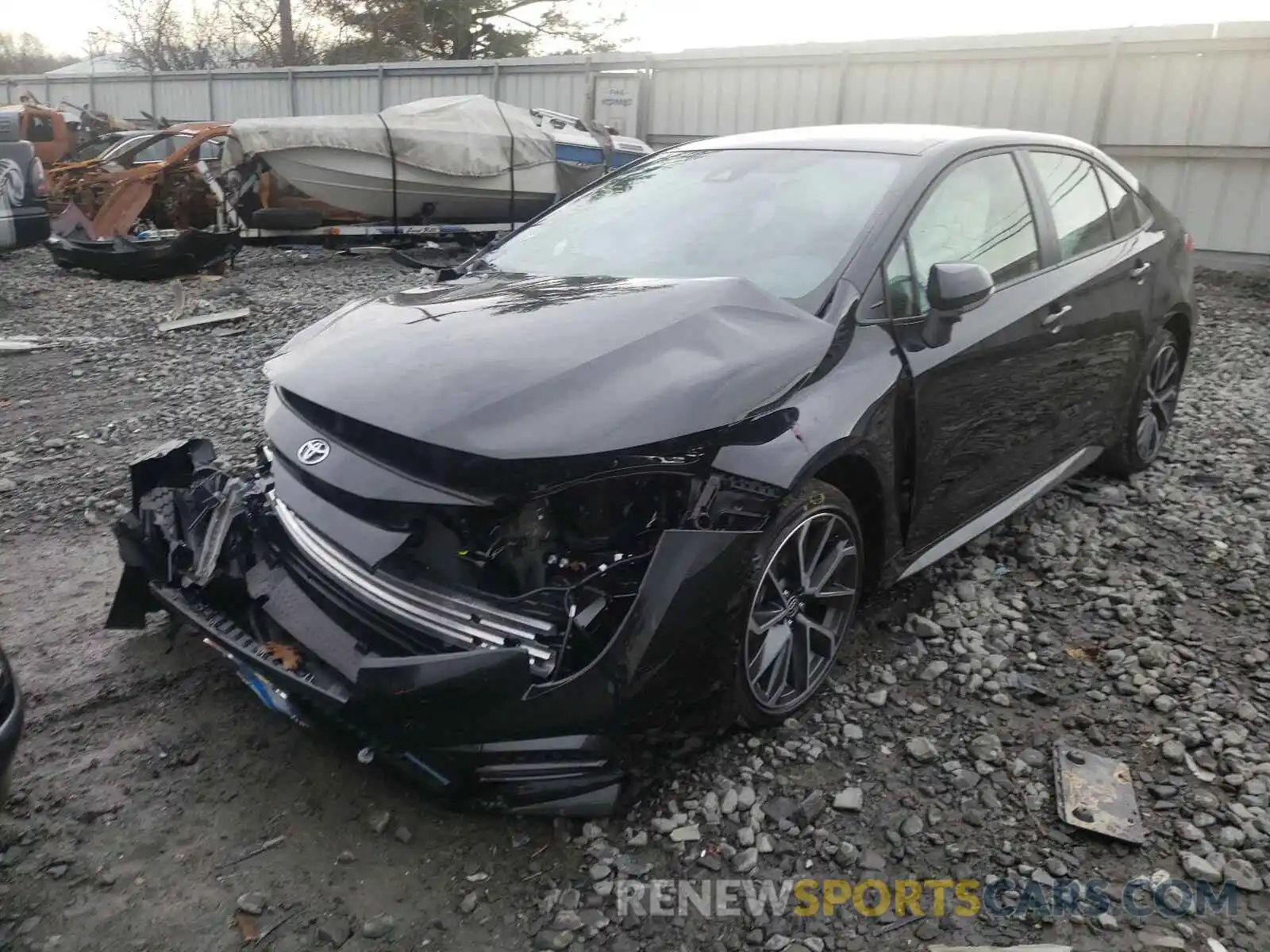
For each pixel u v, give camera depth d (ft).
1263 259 39.99
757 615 9.07
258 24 109.70
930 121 46.85
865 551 10.68
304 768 9.35
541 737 7.83
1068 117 43.27
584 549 8.36
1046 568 13.35
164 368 25.39
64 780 9.15
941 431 10.84
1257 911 7.68
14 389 23.52
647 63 55.42
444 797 8.11
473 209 45.80
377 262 44.57
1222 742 9.57
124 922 7.59
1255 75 38.78
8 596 12.82
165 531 10.39
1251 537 14.29
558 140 47.34
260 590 9.59
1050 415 13.20
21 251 46.83
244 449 18.48
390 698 7.70
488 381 8.23
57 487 16.75
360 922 7.60
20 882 7.95
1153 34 40.40
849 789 8.98
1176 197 41.52
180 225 44.60
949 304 9.93
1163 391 16.99
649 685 7.89
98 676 10.85
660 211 12.31
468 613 8.17
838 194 11.41
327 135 41.42
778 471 8.64
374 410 8.21
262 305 33.55
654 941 7.44
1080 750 9.53
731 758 9.38
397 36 95.86
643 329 8.94
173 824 8.62
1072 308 13.01
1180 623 11.87
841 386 9.42
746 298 9.75
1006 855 8.27
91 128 69.62
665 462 8.12
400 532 8.25
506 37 97.71
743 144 13.35
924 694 10.52
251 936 7.47
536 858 8.25
